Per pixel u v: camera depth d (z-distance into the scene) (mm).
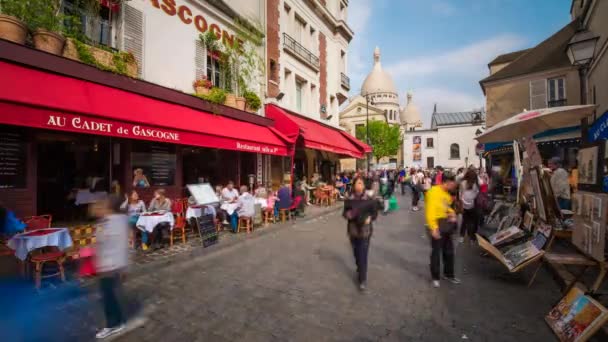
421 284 4602
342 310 3777
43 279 4750
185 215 8156
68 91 5508
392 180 16250
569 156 15266
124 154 7535
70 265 5352
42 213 6297
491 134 6562
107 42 7328
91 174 7016
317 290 4410
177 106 8094
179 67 9023
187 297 4207
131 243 6617
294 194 11688
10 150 5504
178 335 3234
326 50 18469
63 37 5902
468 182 6977
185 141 7223
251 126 10617
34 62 5293
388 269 5289
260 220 9555
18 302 3904
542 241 4461
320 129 15945
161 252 6465
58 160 6535
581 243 3770
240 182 11562
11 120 4441
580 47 6336
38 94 4918
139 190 7711
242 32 11391
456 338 3125
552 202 4656
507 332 3234
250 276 5031
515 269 4277
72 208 6734
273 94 13203
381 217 11359
